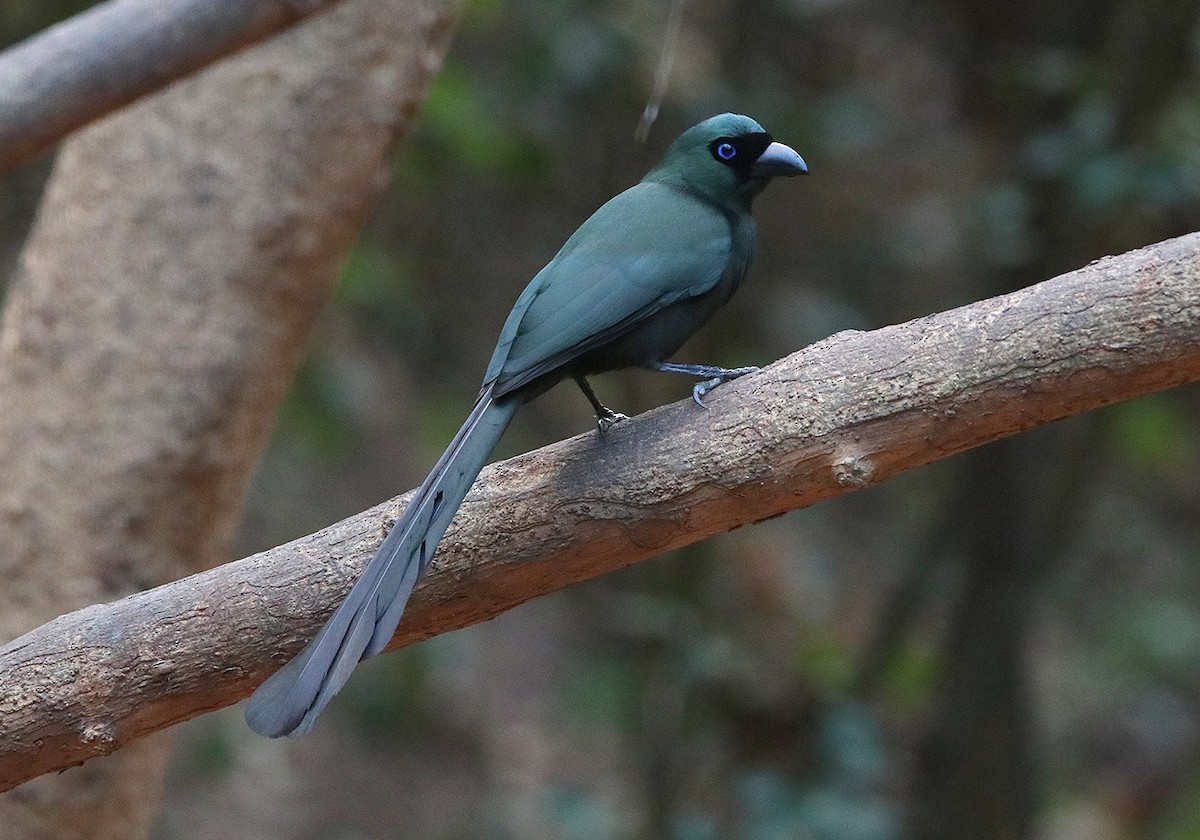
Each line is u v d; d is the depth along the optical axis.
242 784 15.67
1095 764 17.27
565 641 18.09
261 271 8.32
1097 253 12.95
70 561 8.21
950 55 14.80
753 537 14.34
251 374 8.38
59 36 6.05
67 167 8.41
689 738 12.56
